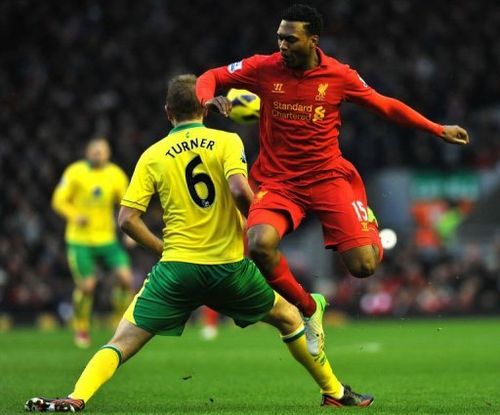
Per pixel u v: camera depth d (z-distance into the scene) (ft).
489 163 261.44
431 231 244.42
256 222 67.82
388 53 295.28
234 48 300.20
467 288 219.20
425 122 71.46
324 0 309.01
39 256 230.68
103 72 297.74
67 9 317.01
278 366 108.47
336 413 65.31
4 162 264.31
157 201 228.63
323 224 70.85
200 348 136.56
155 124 276.00
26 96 290.35
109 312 212.64
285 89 69.77
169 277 65.26
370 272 70.74
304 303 67.00
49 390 82.99
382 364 111.14
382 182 246.88
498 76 294.25
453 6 312.09
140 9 315.17
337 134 71.31
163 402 74.43
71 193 143.95
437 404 72.23
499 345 139.64
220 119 261.65
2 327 211.00
